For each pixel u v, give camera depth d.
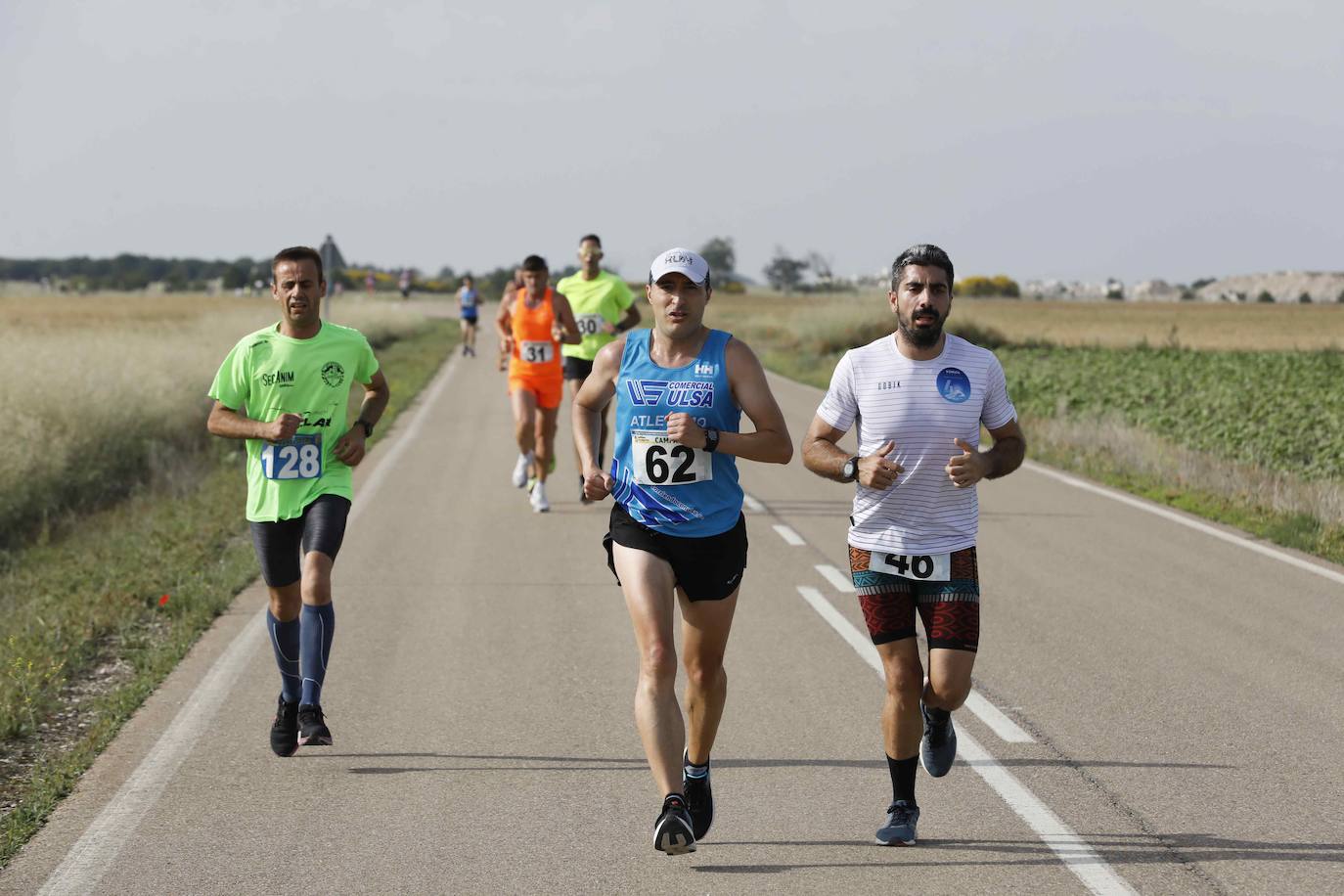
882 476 13.39
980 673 20.47
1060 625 23.53
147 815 14.73
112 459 42.94
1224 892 12.60
